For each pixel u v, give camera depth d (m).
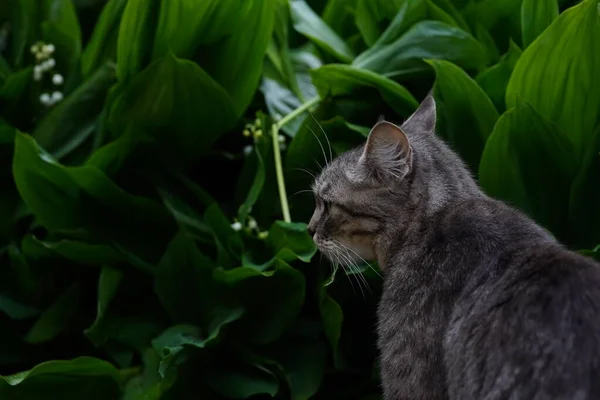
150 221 1.40
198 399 1.31
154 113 1.38
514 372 1.02
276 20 1.46
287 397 1.31
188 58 1.40
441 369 1.10
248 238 1.35
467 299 1.09
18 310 1.40
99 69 1.44
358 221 1.19
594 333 1.00
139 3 1.33
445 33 1.36
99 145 1.41
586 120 1.28
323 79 1.35
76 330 1.41
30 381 1.30
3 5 1.55
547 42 1.25
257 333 1.32
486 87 1.35
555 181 1.29
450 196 1.17
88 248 1.36
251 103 1.48
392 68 1.36
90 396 1.32
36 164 1.33
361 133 1.33
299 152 1.36
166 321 1.37
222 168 1.48
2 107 1.47
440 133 1.32
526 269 1.07
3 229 1.43
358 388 1.33
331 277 1.26
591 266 1.05
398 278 1.15
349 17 1.49
